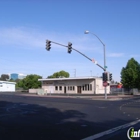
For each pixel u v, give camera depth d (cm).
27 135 960
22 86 9988
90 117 1505
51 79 6988
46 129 1093
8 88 9425
